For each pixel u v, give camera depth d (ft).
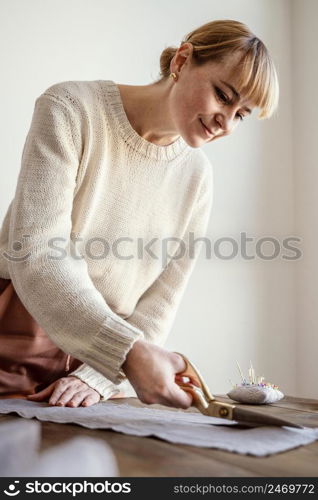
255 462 1.90
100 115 3.83
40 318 3.02
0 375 3.90
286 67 8.74
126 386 4.25
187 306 7.38
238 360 7.75
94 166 3.84
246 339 7.86
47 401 3.60
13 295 3.89
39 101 3.67
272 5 8.63
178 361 2.76
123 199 4.08
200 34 3.54
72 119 3.62
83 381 3.66
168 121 3.86
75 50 6.63
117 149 3.93
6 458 1.92
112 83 3.98
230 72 3.31
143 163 4.05
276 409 3.69
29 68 6.29
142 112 3.94
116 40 6.95
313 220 8.32
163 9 7.36
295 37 8.77
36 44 6.36
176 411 3.30
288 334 8.31
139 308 4.53
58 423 2.64
